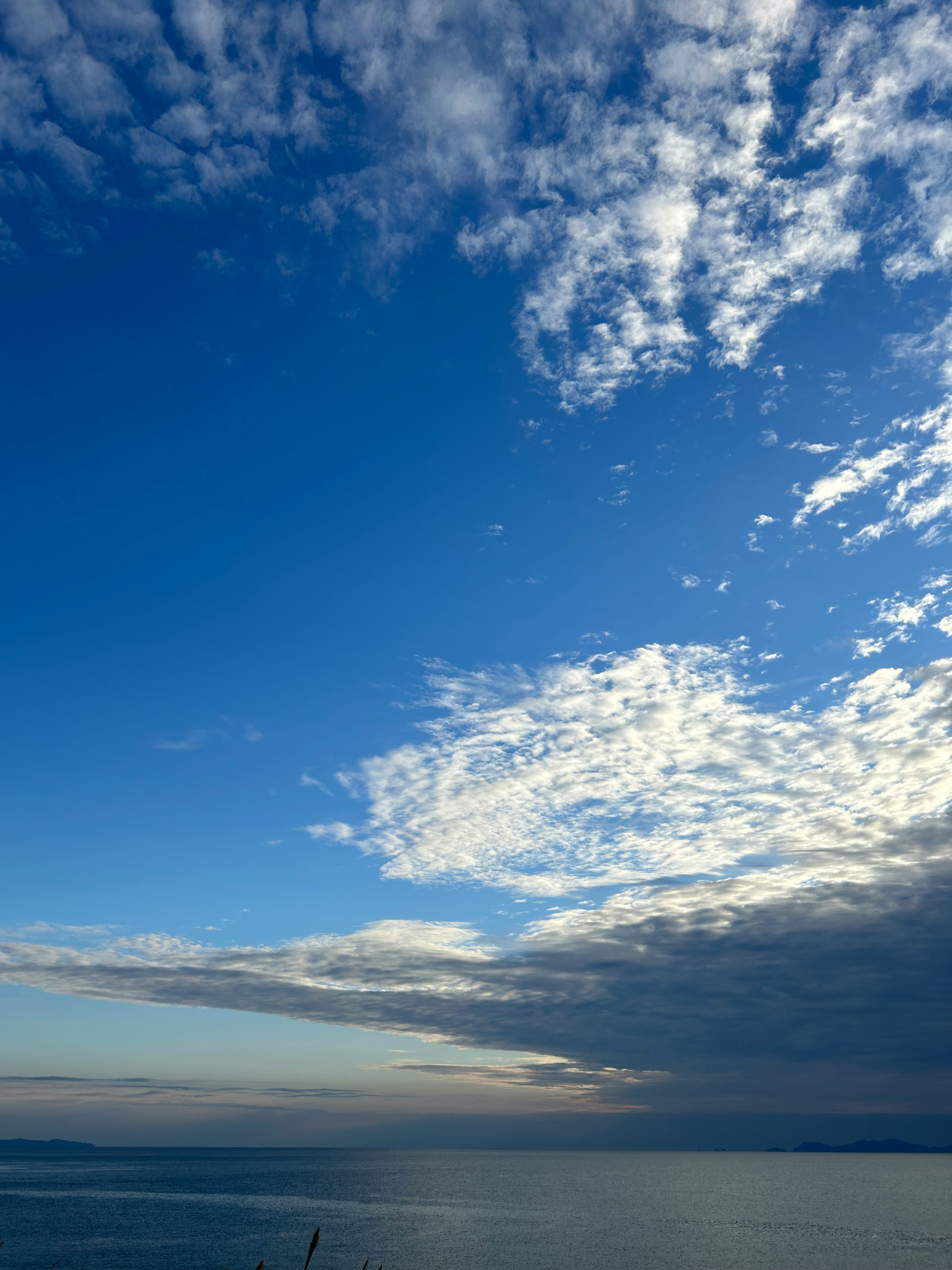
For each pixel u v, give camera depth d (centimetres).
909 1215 11606
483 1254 7581
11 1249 7812
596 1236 8988
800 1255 7681
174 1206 12338
